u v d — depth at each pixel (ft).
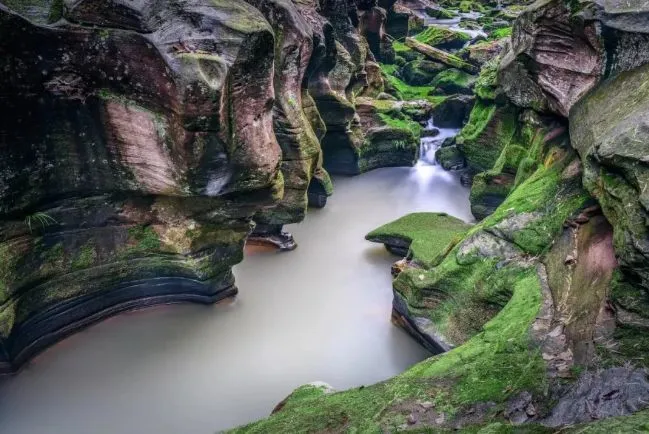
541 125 51.52
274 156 44.04
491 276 39.42
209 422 38.22
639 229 25.04
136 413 38.88
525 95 51.13
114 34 35.65
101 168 40.22
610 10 36.29
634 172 26.32
